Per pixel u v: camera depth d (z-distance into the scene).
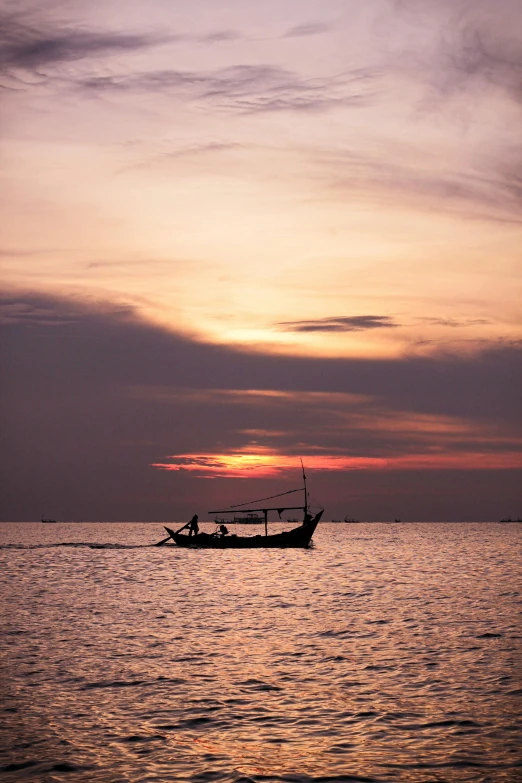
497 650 31.92
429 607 46.12
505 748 19.92
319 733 21.17
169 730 21.48
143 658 30.58
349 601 49.38
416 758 19.28
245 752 19.78
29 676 27.50
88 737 20.94
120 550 108.38
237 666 29.14
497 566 82.19
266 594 53.38
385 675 27.59
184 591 55.16
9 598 50.34
